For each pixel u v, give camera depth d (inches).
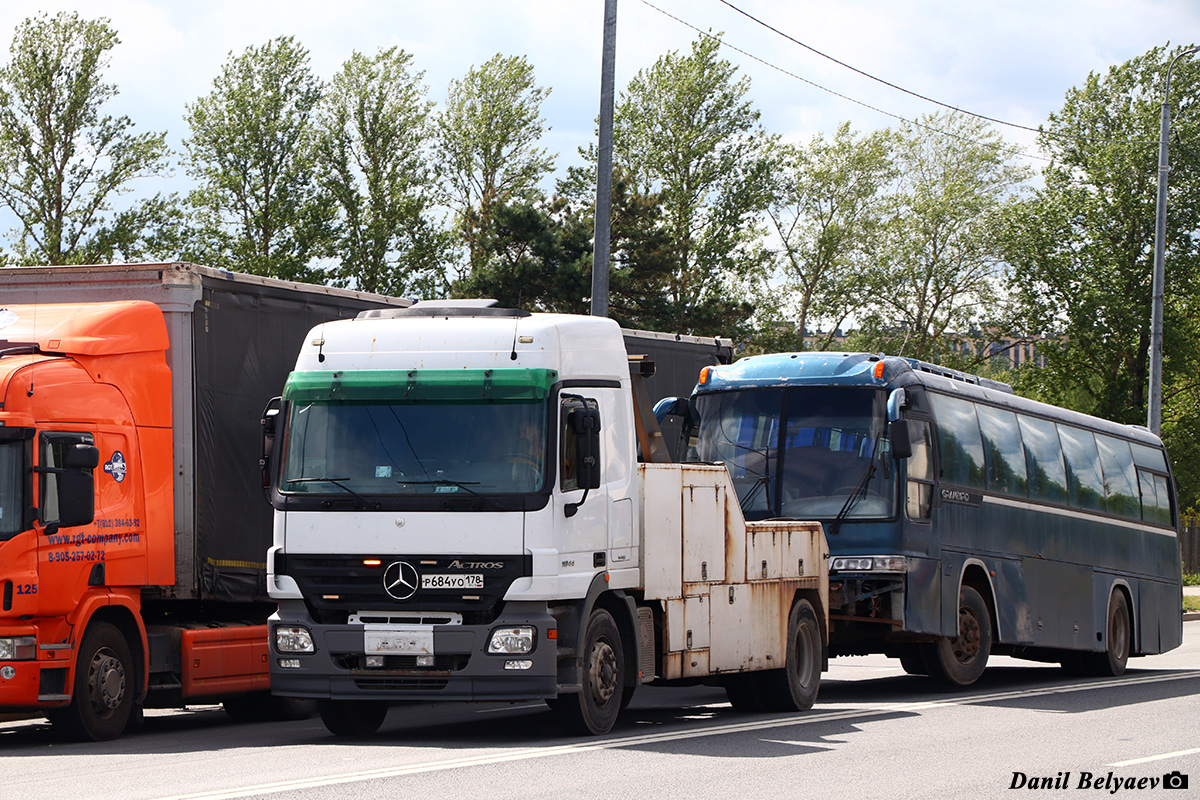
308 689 440.5
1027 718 535.5
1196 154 2285.9
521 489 434.9
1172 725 511.2
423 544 435.5
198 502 528.4
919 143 2539.4
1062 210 2381.9
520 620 429.7
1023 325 2508.6
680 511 502.0
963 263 2534.5
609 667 460.4
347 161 2271.2
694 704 637.9
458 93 2412.6
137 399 510.3
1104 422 911.7
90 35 1978.3
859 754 420.2
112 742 482.0
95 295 534.3
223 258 2176.4
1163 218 1444.4
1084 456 860.0
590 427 436.1
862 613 642.8
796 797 335.0
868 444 647.8
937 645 680.4
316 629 438.9
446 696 430.3
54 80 1959.9
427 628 430.6
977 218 2486.5
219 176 2194.9
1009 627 737.0
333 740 472.7
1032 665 957.2
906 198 2559.1
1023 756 419.2
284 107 2225.6
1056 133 2428.6
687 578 503.5
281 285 574.9
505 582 430.6
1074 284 2379.4
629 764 389.4
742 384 676.7
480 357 447.8
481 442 441.4
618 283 2039.9
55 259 1947.6
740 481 660.1
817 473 649.6
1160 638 939.3
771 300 2664.9
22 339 492.1
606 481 461.7
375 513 439.8
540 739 454.6
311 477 448.1
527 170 2405.3
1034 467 786.8
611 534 460.8
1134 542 911.7
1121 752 430.9
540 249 1983.3
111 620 498.6
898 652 709.3
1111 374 2375.7
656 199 2135.8
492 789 340.2
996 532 732.0
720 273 2503.7
